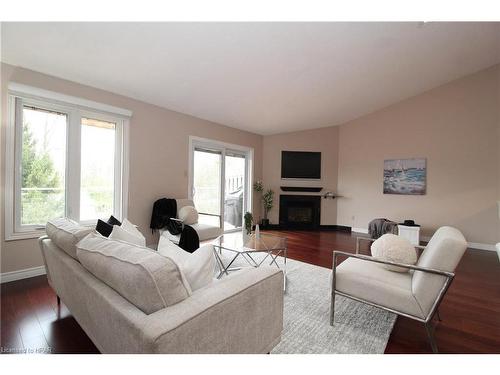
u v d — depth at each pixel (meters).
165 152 3.78
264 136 5.88
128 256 0.99
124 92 3.19
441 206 4.58
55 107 2.69
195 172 4.40
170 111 3.85
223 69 2.88
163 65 2.65
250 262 3.16
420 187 4.78
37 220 2.64
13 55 2.26
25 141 2.54
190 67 2.76
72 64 2.48
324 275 2.77
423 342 1.62
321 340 1.61
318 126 5.73
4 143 2.36
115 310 0.88
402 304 1.53
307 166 5.83
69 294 1.36
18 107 2.46
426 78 4.22
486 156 4.19
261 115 4.58
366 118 5.39
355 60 3.18
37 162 2.62
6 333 1.62
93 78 2.79
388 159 5.12
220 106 3.94
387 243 1.79
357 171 5.53
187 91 3.32
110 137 3.21
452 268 1.40
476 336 1.69
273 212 5.85
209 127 4.55
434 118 4.63
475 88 4.26
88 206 3.04
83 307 1.18
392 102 5.00
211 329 0.91
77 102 2.82
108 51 2.32
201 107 3.90
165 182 3.78
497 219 4.10
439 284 1.42
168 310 0.86
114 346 0.93
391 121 5.09
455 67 4.00
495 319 1.92
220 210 4.86
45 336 1.60
